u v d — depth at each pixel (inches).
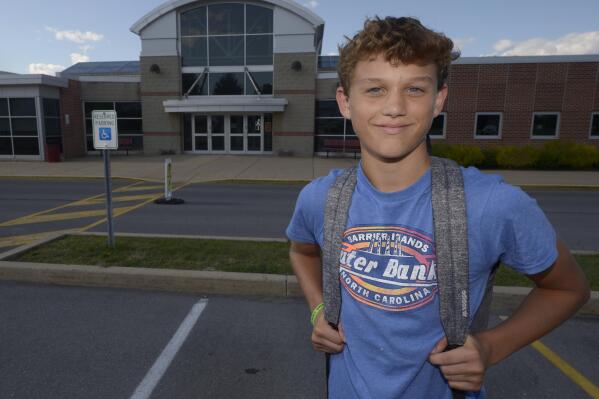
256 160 813.2
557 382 120.1
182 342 140.6
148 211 366.3
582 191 520.1
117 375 122.3
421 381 46.1
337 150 872.9
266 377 122.7
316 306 55.5
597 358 132.0
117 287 187.0
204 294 180.7
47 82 786.2
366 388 47.4
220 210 375.6
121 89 934.4
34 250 219.1
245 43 888.9
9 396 112.4
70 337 142.8
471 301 43.4
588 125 784.3
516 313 45.1
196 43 901.8
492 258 42.8
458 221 41.7
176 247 227.6
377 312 46.6
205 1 877.8
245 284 180.5
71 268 191.0
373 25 44.9
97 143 221.8
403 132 44.1
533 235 41.4
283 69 873.5
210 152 935.7
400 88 43.9
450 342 43.0
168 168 404.8
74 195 454.9
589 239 281.4
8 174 612.1
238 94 904.9
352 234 48.1
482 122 808.3
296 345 139.7
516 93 790.5
